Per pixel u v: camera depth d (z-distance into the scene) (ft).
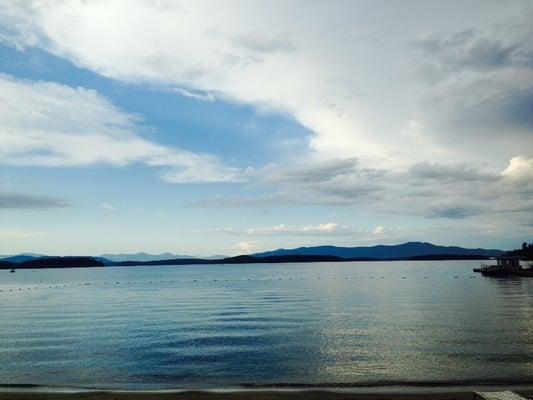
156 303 247.29
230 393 72.23
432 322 149.07
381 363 92.99
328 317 169.58
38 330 146.61
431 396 68.54
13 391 75.31
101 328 150.00
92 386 79.15
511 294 260.42
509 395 57.77
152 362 97.35
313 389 74.69
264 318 170.09
